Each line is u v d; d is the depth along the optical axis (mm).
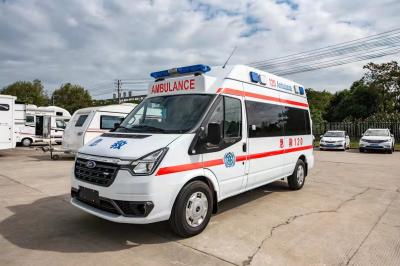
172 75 5648
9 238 4422
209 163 4770
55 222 5105
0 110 14195
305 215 5680
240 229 4895
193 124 4688
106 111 13289
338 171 11203
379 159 15422
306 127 8320
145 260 3801
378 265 3771
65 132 13750
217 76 5457
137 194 3941
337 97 43125
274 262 3803
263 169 6219
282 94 7172
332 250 4168
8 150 18562
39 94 54344
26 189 7500
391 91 35719
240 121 5543
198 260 3822
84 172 4469
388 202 6711
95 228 4840
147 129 4910
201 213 4656
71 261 3742
